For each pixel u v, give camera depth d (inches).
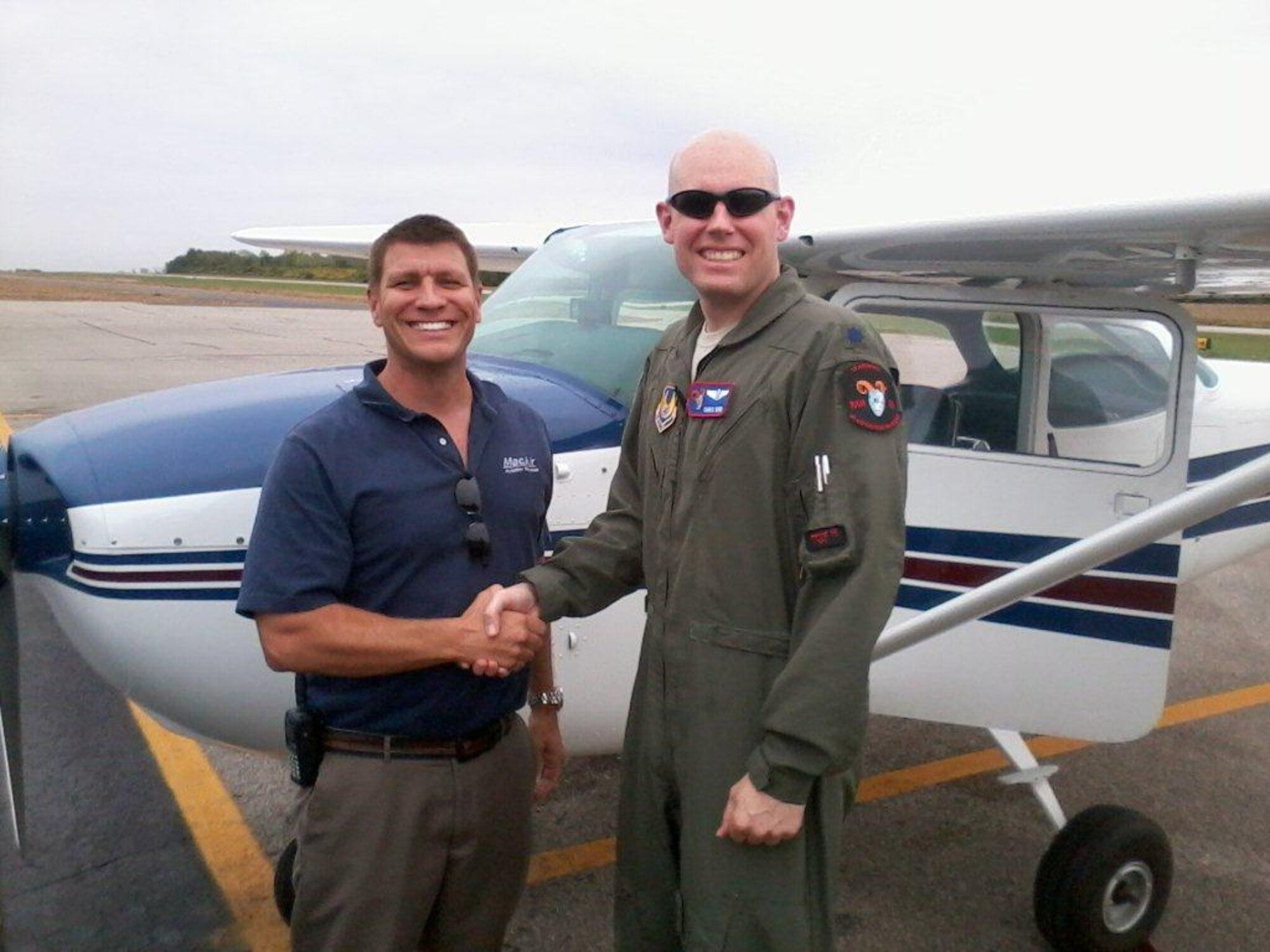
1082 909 96.3
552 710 78.6
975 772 137.3
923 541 97.2
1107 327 108.8
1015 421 106.1
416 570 62.4
